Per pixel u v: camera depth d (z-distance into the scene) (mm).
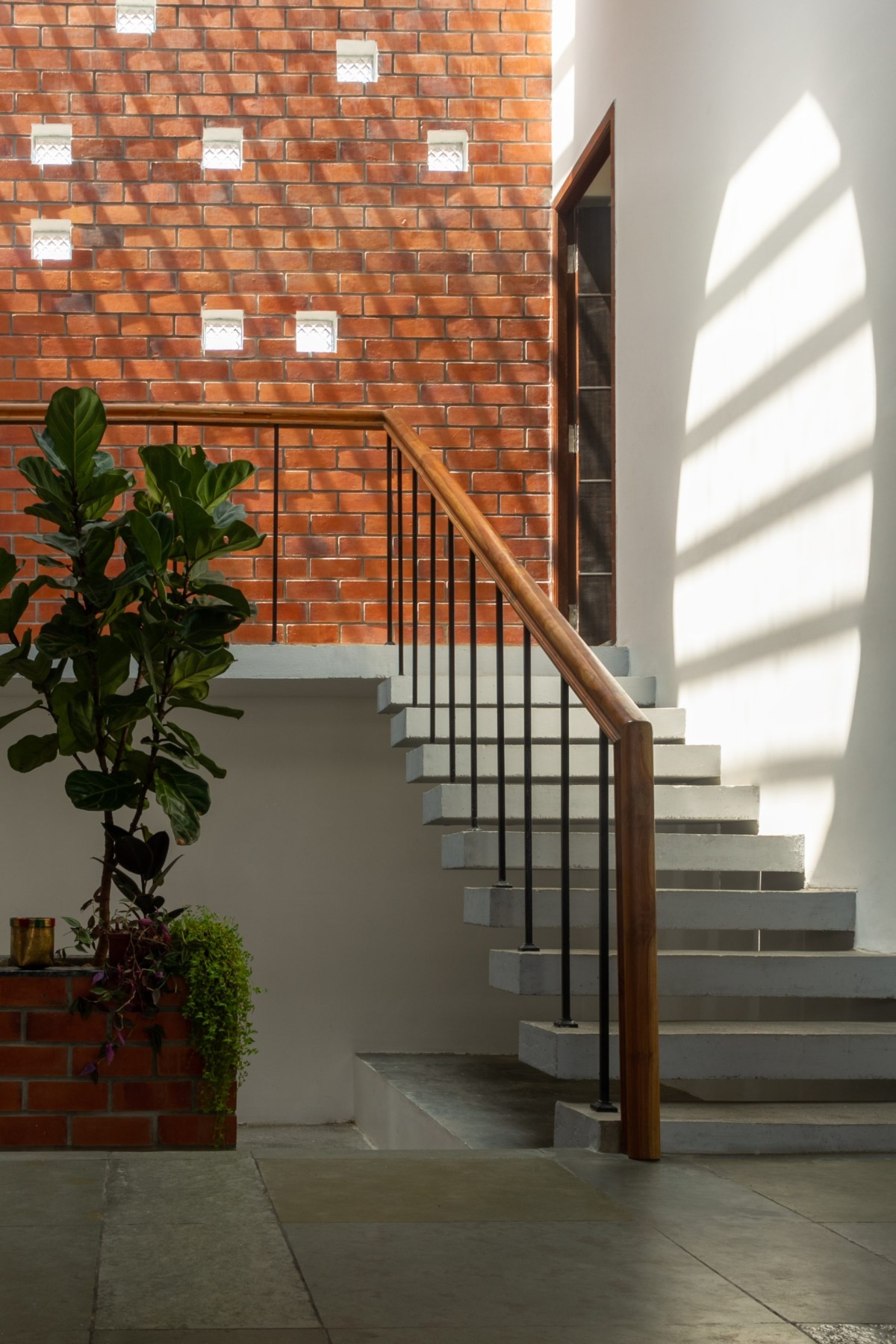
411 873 5945
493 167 6707
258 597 6434
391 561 6488
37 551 6359
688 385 5207
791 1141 3014
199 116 6602
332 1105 5816
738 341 4746
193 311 6531
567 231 6684
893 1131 3033
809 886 4191
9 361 6453
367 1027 5871
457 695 5133
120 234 6535
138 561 4340
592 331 6648
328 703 5973
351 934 5902
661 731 5141
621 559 5957
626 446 5910
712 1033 3256
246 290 6559
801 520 4270
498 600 3795
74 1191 2576
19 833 5852
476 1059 5637
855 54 3967
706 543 5016
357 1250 2211
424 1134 4164
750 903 3867
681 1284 2066
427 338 6613
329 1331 1836
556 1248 2246
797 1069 3260
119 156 6562
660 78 5500
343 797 5945
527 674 3594
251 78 6625
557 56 6746
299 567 6465
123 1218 2389
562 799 3340
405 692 5008
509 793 4371
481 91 6734
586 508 6566
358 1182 2666
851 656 3951
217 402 6504
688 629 5188
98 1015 4109
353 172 6641
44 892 5832
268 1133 5586
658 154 5535
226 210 6578
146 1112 4098
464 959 5930
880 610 3807
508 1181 2684
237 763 5922
